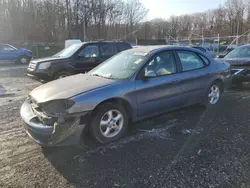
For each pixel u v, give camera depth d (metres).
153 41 39.44
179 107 4.38
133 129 3.98
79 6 47.31
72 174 2.74
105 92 3.32
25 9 41.44
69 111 3.00
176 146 3.36
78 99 3.07
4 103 5.83
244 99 5.84
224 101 5.65
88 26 51.78
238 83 6.88
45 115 3.05
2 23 39.00
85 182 2.58
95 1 52.53
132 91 3.59
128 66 3.97
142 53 4.12
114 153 3.19
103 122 3.39
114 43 8.57
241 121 4.29
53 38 45.00
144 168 2.82
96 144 3.43
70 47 8.48
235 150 3.20
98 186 2.51
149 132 3.86
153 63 3.97
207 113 4.76
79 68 7.74
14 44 29.70
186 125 4.14
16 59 16.91
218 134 3.73
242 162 2.90
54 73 7.38
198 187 2.46
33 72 7.52
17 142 3.56
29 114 3.26
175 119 4.44
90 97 3.17
